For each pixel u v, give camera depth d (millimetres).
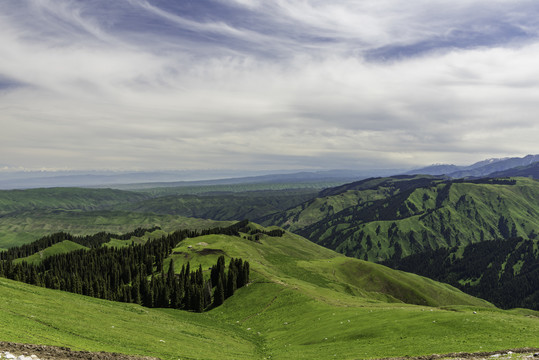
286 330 92000
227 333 90250
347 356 56375
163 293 133500
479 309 120875
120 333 59969
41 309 62094
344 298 133125
